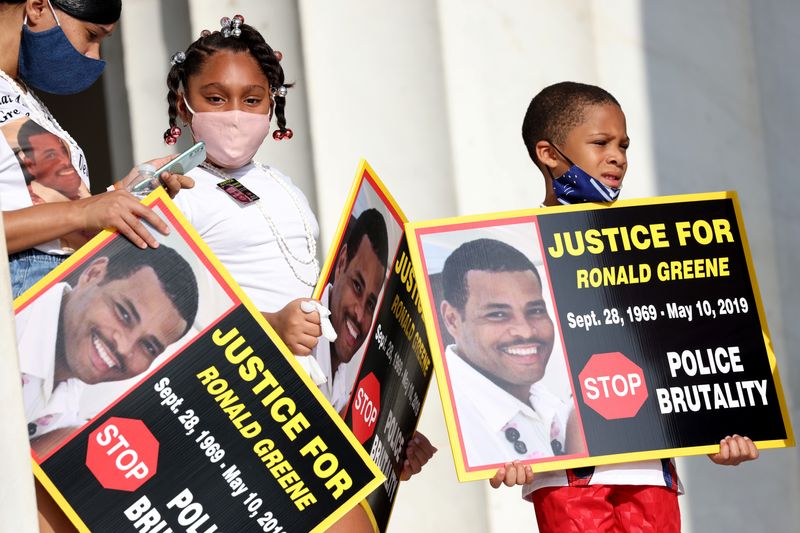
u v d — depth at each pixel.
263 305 5.76
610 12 8.81
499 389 5.67
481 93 8.69
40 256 5.34
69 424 4.93
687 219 6.03
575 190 6.05
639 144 8.73
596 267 5.88
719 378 5.83
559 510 5.79
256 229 5.78
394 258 6.16
